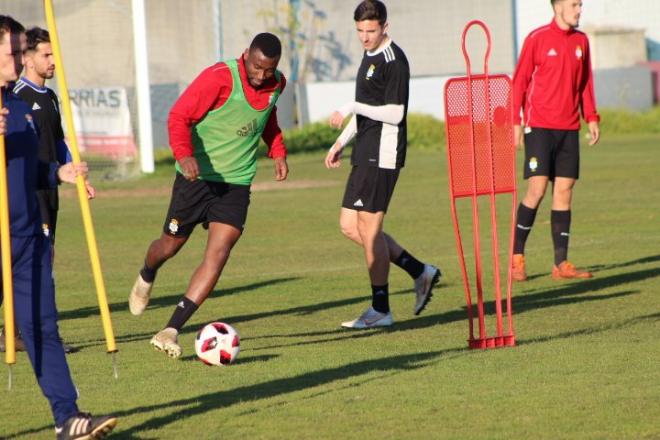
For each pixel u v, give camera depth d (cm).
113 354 1412
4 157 1261
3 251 1261
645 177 5728
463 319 2241
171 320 1806
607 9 13338
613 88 11575
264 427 1363
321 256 3353
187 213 1930
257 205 5041
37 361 1281
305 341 2022
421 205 4819
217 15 8369
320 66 11356
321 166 7694
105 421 1236
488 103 1827
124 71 7075
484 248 3403
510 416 1388
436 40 11712
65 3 7250
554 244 2788
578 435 1291
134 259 3403
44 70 2084
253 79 1845
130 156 6919
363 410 1439
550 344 1883
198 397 1548
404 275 2941
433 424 1359
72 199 5659
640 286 2584
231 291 2712
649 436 1281
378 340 2008
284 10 11019
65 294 2738
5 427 1402
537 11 11894
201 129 1884
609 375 1616
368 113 2089
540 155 2747
